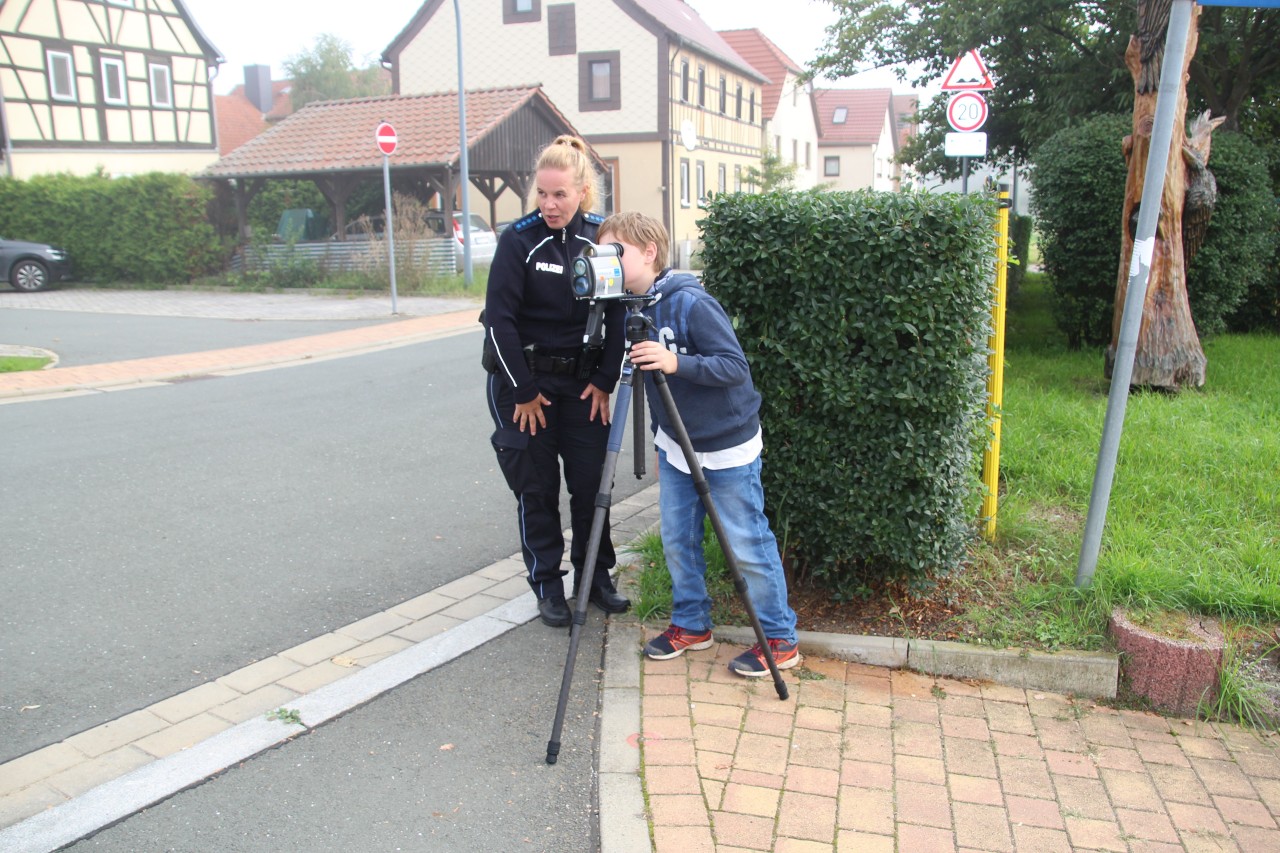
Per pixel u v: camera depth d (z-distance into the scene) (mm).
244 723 3410
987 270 3906
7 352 11938
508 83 32719
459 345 13188
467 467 6879
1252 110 14453
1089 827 2928
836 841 2820
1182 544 4457
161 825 2859
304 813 2930
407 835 2842
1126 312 3865
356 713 3486
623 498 6281
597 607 4328
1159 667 3613
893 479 3895
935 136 16688
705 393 3492
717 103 36844
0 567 4906
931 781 3127
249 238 22609
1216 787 3154
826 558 4055
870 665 3865
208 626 4242
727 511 3602
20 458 7004
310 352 12195
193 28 29234
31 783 3072
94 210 21953
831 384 3848
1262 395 7742
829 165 53719
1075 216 9984
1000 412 4645
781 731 3379
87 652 3988
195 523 5613
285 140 22953
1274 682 3602
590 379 4062
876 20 16266
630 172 32000
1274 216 10141
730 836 2828
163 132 28891
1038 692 3723
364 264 20781
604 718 3436
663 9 34656
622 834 2828
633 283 3449
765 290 3895
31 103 25781
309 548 5230
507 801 3006
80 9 26594
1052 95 13914
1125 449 5988
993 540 4754
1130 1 12555
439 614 4379
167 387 10000
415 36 33531
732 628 4039
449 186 20703
